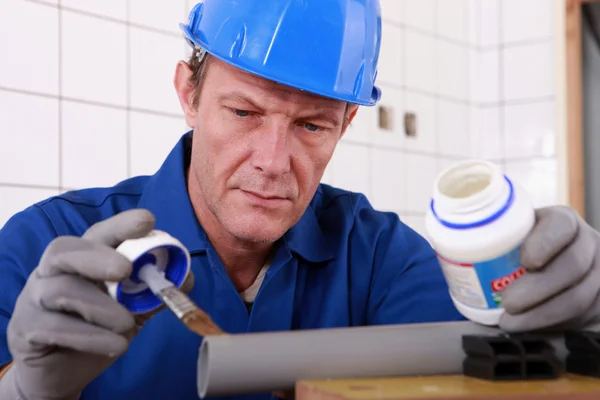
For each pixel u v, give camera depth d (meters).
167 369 0.99
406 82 2.74
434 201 0.71
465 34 3.03
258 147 0.88
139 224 0.70
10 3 1.73
